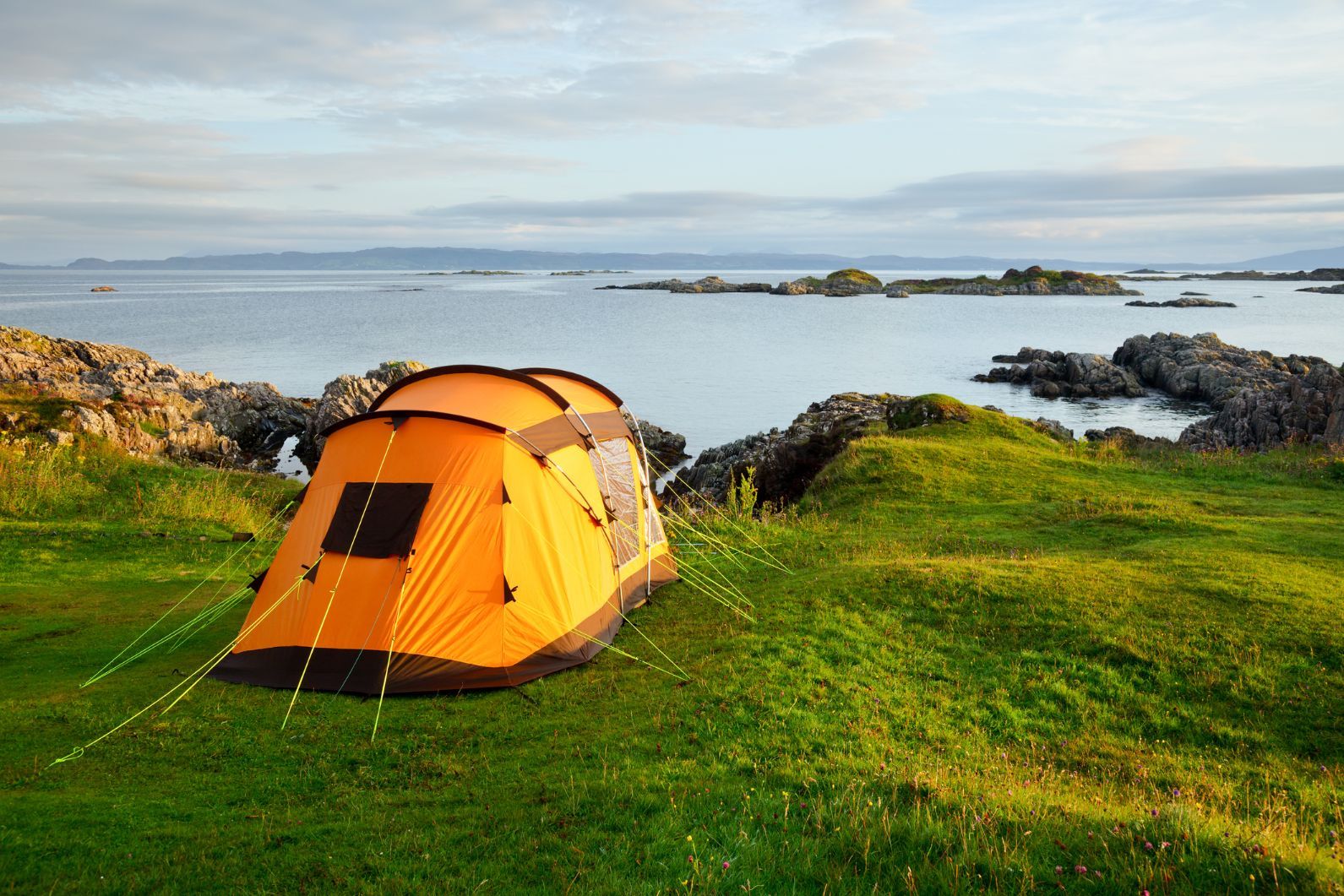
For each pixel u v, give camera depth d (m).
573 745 8.50
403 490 10.90
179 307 168.62
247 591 14.71
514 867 6.19
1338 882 5.27
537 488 11.45
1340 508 19.30
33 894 5.80
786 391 61.62
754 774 7.73
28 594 14.63
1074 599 12.27
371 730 9.03
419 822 6.95
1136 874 5.52
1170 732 9.19
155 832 6.77
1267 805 7.53
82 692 10.08
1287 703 9.52
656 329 114.06
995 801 6.95
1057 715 9.51
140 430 34.25
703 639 11.66
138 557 17.64
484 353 83.62
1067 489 22.02
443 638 10.36
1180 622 11.45
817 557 16.67
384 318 136.25
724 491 29.27
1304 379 39.16
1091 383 65.25
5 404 30.36
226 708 9.57
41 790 7.61
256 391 51.88
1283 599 12.05
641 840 6.50
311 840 6.64
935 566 13.89
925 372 73.06
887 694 9.73
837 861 6.07
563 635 10.96
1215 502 20.28
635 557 13.91
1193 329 115.50
